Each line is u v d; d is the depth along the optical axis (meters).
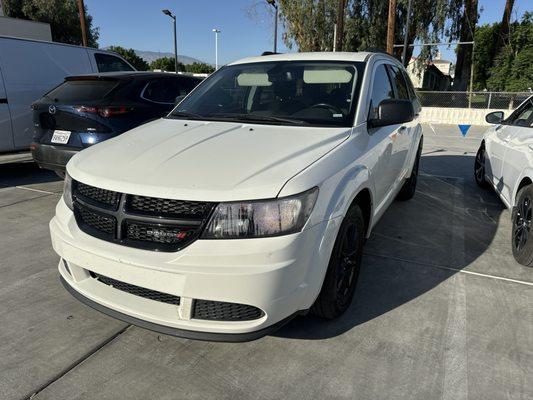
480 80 29.84
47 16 28.59
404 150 4.40
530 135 4.33
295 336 2.72
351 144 2.83
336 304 2.76
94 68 7.69
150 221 2.18
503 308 3.06
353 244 2.88
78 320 2.89
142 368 2.44
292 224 2.16
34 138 5.59
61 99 5.33
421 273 3.59
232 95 3.63
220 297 2.12
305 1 23.59
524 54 23.86
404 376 2.37
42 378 2.35
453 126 18.30
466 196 6.06
